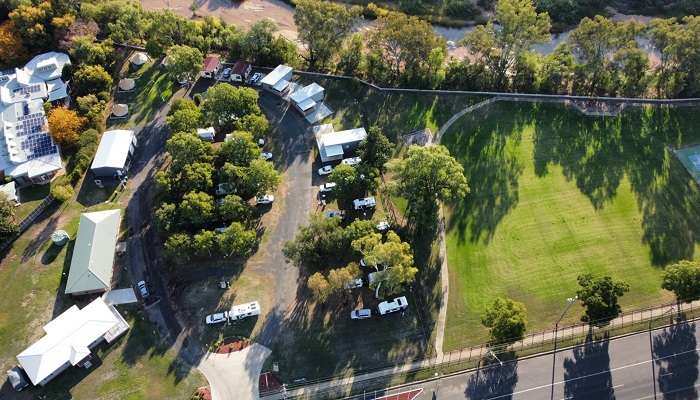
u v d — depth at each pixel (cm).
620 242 13025
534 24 15738
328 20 15838
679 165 14600
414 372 10894
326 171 14200
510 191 13950
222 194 13375
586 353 11281
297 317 11556
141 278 12069
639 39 19200
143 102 15975
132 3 18188
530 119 15600
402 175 12394
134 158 14550
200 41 16938
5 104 15350
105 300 11662
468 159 14600
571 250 12850
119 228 12900
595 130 15362
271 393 10488
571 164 14575
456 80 16350
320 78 16750
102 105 15350
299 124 15488
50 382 10462
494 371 10969
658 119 15612
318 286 10950
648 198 13888
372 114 15712
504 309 10644
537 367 11050
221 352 11006
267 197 13488
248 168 13188
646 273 12538
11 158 13812
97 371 10656
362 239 11594
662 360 11206
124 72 16812
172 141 13312
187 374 10694
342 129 15325
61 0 17175
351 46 16775
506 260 12631
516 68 16438
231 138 13575
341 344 11194
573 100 16062
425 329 11488
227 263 12381
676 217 13512
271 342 11188
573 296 12106
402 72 16712
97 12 17225
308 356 11006
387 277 11062
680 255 12838
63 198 13175
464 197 13538
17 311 11488
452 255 12681
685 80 15875
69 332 10738
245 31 18588
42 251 12494
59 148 14488
